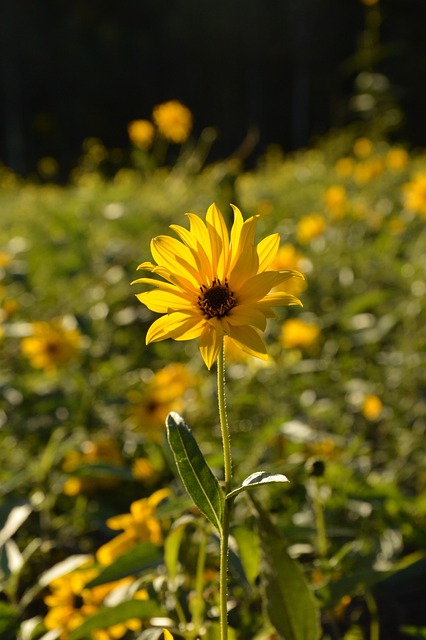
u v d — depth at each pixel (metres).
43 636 2.53
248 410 4.24
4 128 38.12
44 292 6.38
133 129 8.49
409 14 24.98
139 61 39.94
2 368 4.95
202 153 7.73
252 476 1.63
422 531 2.98
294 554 2.67
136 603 2.18
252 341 1.68
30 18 39.50
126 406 4.05
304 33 36.44
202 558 2.20
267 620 2.09
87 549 3.35
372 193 9.19
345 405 4.49
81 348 4.77
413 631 2.26
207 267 1.71
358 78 11.40
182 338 1.68
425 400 4.32
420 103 23.36
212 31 39.00
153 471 3.38
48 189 13.34
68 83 39.84
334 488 3.03
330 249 6.91
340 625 2.91
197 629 2.13
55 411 4.20
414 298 5.47
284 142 38.81
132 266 6.18
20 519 2.88
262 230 7.28
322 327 5.43
